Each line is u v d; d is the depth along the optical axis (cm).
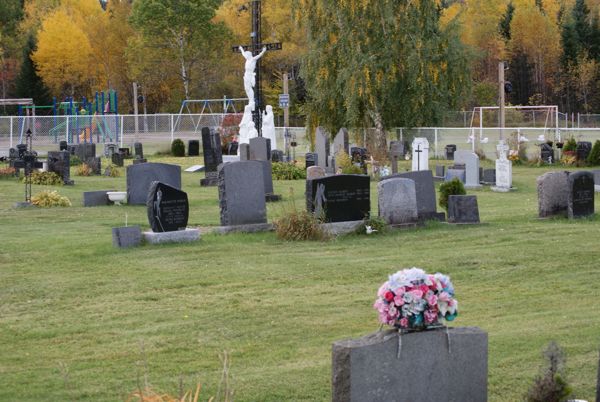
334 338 1377
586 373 1112
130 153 6556
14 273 1894
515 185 4012
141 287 1747
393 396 848
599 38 10588
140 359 1282
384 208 2370
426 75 4734
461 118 8825
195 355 1299
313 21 4903
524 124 8781
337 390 844
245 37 10875
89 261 2005
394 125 4984
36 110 10500
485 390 880
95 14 12019
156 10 9956
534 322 1409
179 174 3291
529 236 2255
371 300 1622
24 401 1103
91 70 11062
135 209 3092
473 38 10781
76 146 5662
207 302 1622
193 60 10431
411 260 1983
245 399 1081
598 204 3059
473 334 871
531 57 10775
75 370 1237
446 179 4047
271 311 1548
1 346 1370
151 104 11250
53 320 1518
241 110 10350
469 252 2058
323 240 2250
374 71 4712
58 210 3061
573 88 10475
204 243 2197
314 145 5188
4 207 3180
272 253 2086
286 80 7006
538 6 11769
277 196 3350
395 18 4788
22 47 11181
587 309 1502
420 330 857
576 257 1973
